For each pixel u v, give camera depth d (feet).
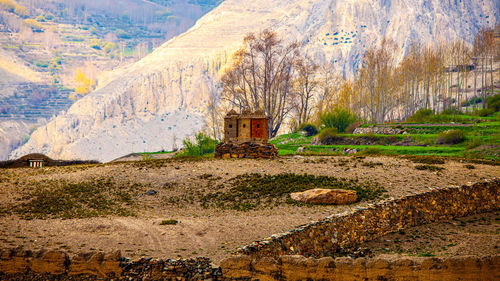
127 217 74.54
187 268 46.62
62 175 103.09
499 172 97.40
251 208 80.23
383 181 91.25
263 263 44.27
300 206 79.82
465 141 184.96
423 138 204.13
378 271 41.83
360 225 69.36
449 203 82.58
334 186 88.79
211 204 83.82
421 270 41.22
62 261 47.62
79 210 78.64
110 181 97.40
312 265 42.75
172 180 97.71
